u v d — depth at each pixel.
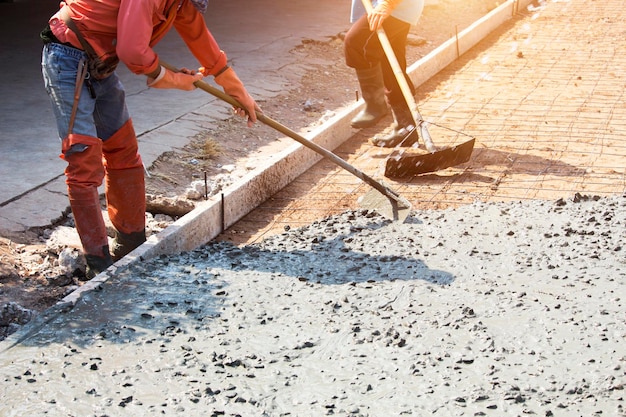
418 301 4.39
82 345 3.92
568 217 5.51
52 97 4.50
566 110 8.16
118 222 5.10
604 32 12.16
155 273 4.66
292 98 8.83
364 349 3.92
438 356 3.85
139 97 8.36
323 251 5.07
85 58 4.46
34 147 6.70
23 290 4.68
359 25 7.07
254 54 10.23
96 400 3.51
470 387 3.61
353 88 9.51
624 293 4.44
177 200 5.84
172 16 4.49
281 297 4.43
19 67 9.18
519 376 3.69
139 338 3.99
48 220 5.48
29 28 11.23
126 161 4.98
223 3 13.78
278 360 3.83
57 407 3.46
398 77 6.73
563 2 14.76
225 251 5.05
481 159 6.79
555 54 10.77
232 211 5.66
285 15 12.86
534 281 4.60
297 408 3.48
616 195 5.91
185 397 3.54
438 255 4.99
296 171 6.53
